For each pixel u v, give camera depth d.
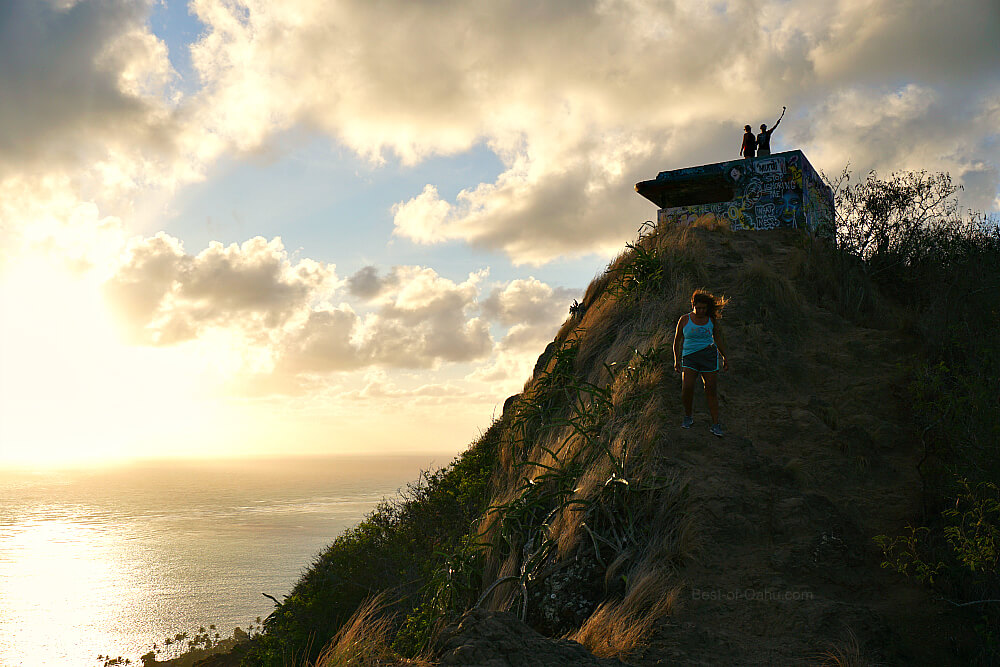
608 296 12.06
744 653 4.09
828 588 5.04
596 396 8.22
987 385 6.20
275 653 9.38
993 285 10.05
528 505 6.59
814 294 11.29
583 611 4.99
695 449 6.90
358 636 4.14
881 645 4.30
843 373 8.95
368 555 9.73
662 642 4.15
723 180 15.91
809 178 15.52
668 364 8.63
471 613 3.63
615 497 5.81
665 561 5.15
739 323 10.01
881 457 7.08
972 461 5.50
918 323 9.84
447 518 9.98
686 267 11.59
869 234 13.20
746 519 5.68
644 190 16.83
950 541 4.96
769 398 8.34
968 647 4.42
